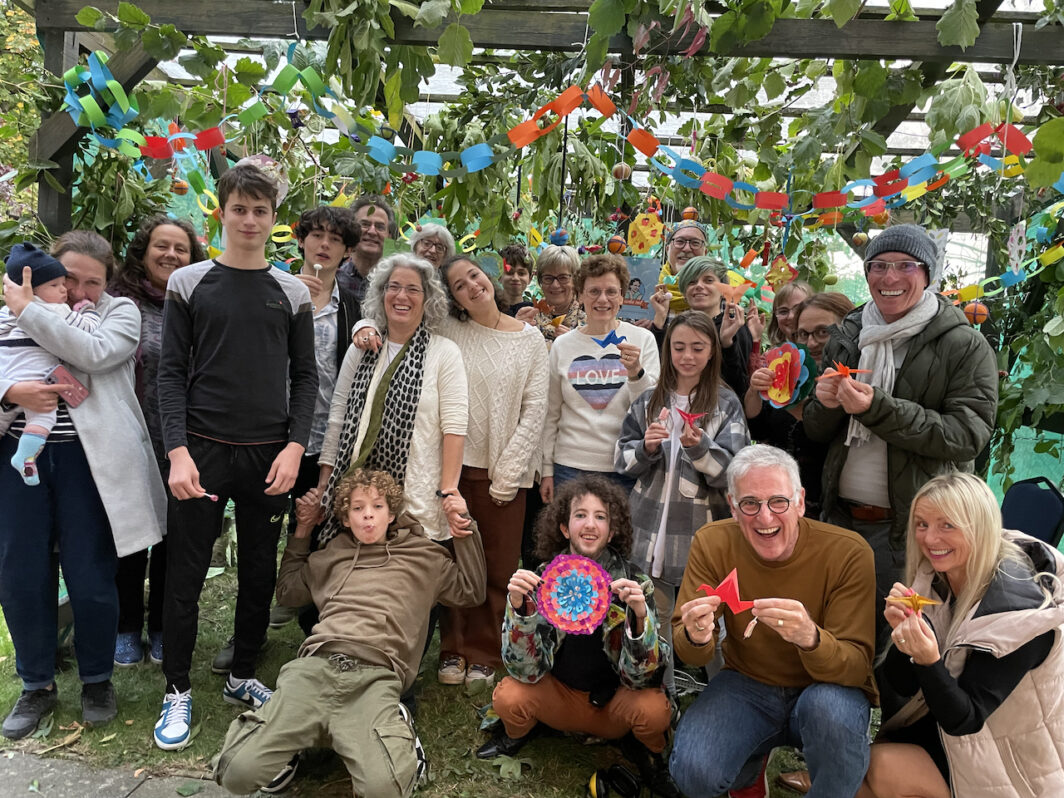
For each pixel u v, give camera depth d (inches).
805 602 88.9
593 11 105.5
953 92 110.5
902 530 96.7
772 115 153.6
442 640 123.6
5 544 100.0
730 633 93.3
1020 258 154.9
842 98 120.7
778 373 100.7
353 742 87.4
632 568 97.6
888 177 124.7
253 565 107.0
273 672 121.6
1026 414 163.0
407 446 110.0
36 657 104.0
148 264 118.0
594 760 103.5
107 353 101.0
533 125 115.4
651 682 94.7
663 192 203.6
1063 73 137.1
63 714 107.1
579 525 96.1
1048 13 105.1
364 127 120.9
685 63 115.2
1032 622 71.6
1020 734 74.4
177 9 116.4
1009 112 109.3
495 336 119.3
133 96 124.8
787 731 90.9
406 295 110.0
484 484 119.7
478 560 112.0
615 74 117.6
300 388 107.0
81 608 102.7
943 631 79.4
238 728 88.1
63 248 103.7
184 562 102.1
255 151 171.0
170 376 99.9
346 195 185.0
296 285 106.3
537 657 95.7
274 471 101.9
